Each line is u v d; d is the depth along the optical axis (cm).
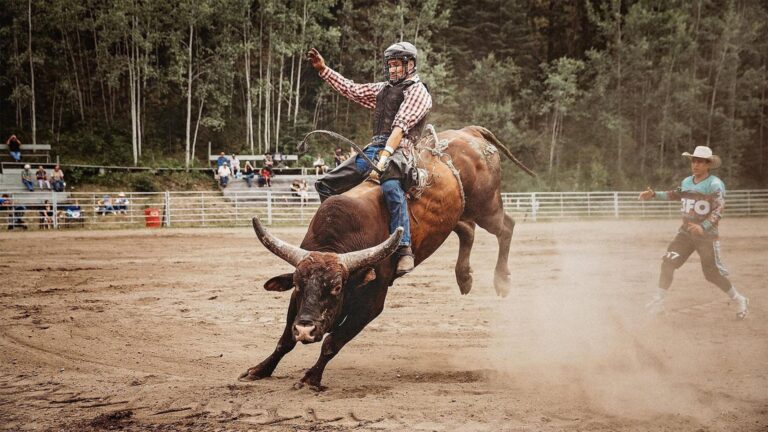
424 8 4734
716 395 473
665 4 5375
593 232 2409
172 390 507
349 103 5138
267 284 492
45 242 1967
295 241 2016
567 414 438
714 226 767
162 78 4297
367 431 409
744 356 595
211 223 2881
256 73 4984
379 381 538
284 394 495
